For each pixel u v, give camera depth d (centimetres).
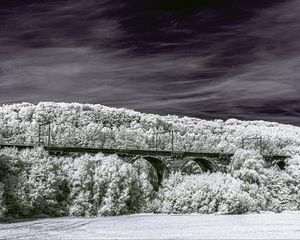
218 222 8825
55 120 18300
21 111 18475
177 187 10450
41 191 8938
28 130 14038
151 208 10094
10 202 8675
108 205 9381
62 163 9662
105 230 7669
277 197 11412
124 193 9694
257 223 8725
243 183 11038
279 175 11856
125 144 14700
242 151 11681
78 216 9181
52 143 12925
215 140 18462
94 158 9894
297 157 13075
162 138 16625
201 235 7256
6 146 9588
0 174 8869
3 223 8212
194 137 18288
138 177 10412
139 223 8519
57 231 7494
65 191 9494
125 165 10025
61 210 9150
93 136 14588
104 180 9594
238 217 9631
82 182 9475
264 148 17800
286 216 9938
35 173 9088
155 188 11538
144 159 12050
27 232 7362
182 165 10981
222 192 10381
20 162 9106
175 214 10000
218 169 11550
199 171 13138
